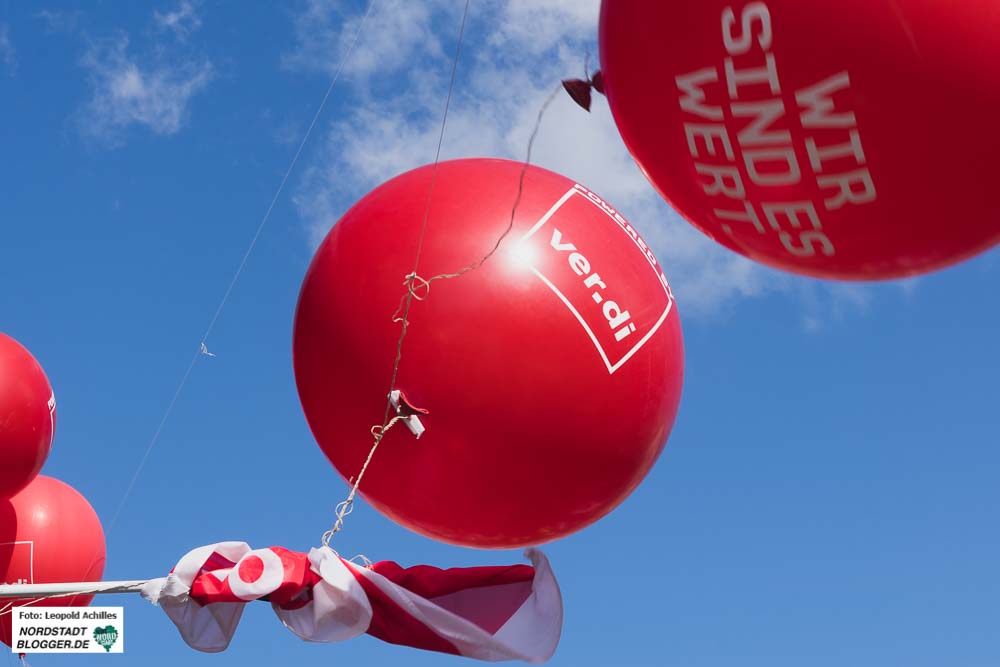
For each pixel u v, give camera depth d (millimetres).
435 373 5426
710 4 4215
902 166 4160
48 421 7195
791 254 4645
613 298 5609
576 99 5121
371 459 5719
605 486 5742
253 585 5375
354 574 5598
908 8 3939
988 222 4336
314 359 5820
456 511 5719
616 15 4539
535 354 5410
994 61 3934
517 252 5535
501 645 5688
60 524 7699
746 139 4312
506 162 6098
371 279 5605
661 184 4793
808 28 4055
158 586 5348
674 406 6012
